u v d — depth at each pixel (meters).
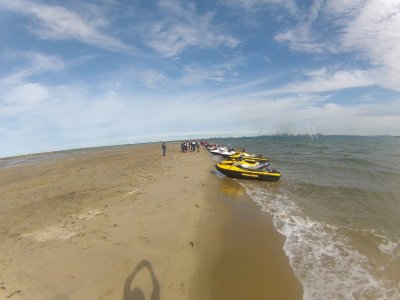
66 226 9.02
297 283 6.53
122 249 7.30
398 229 10.10
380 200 14.23
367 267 7.34
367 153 43.50
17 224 9.50
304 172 24.53
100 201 12.16
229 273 6.86
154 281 5.97
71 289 5.44
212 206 12.62
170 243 7.82
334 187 17.39
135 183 16.30
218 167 21.73
